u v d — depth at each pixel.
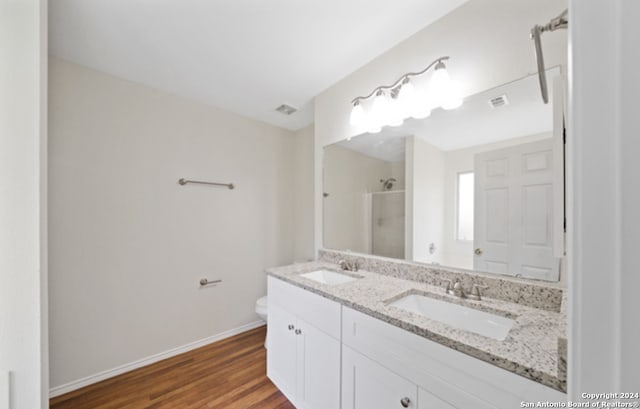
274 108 2.51
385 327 1.03
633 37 0.24
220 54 1.70
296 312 1.55
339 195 2.06
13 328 0.70
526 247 1.17
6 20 0.72
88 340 1.78
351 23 1.44
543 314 1.03
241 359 2.09
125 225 1.94
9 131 0.71
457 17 1.35
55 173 1.67
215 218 2.44
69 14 1.33
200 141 2.35
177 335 2.18
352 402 1.17
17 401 0.69
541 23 1.11
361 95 1.86
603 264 0.25
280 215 2.97
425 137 1.52
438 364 0.87
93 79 1.83
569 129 0.27
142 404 1.59
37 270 0.73
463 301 1.18
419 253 1.56
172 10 1.32
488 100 1.27
